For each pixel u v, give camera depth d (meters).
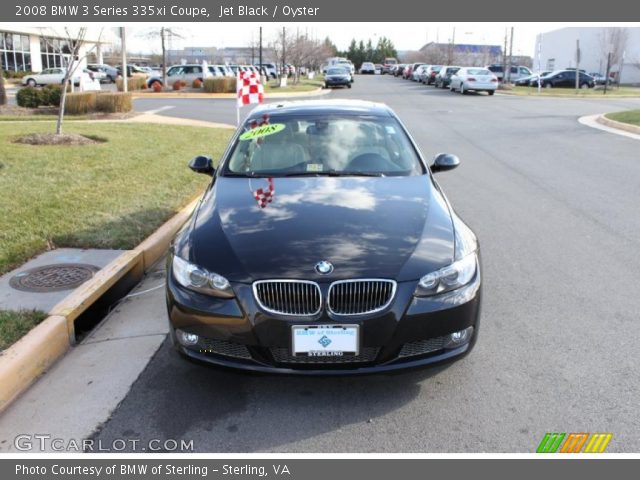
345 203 4.11
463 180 9.91
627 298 5.01
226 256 3.53
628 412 3.40
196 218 4.08
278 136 5.17
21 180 7.92
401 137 5.25
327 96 30.05
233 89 32.66
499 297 5.04
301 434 3.26
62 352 4.16
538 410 3.43
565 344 4.20
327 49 66.69
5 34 42.69
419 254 3.52
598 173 10.41
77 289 4.73
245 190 4.42
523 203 8.28
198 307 3.42
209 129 15.23
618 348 4.14
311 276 3.33
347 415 3.42
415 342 3.41
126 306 4.95
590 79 42.84
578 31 61.78
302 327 3.30
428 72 44.19
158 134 13.38
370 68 80.31
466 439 3.20
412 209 4.05
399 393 3.62
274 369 3.38
